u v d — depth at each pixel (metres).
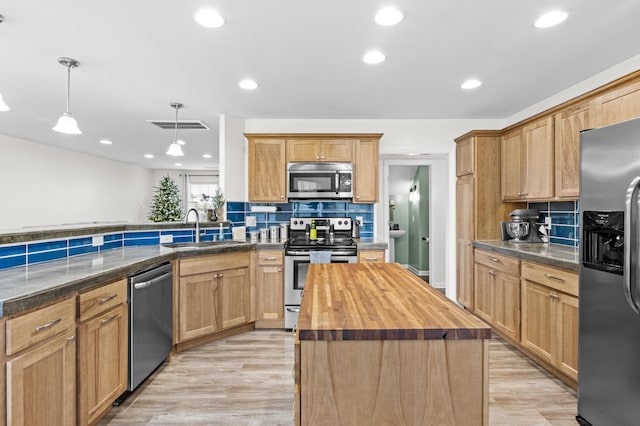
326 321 1.07
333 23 1.99
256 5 1.81
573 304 2.18
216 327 3.08
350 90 3.12
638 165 1.57
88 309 1.72
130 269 2.10
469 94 3.23
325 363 1.02
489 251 3.24
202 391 2.27
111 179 7.93
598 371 1.81
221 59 2.47
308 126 4.10
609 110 2.15
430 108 3.67
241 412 2.04
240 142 4.07
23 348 1.35
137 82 2.92
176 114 3.85
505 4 1.80
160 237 3.23
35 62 2.52
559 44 2.25
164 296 2.53
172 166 9.06
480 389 1.02
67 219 6.67
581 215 1.91
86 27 2.04
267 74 2.75
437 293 1.43
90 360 1.75
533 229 3.38
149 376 2.46
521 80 2.88
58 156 6.42
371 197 3.79
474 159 3.58
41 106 3.64
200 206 3.89
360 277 1.76
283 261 3.46
